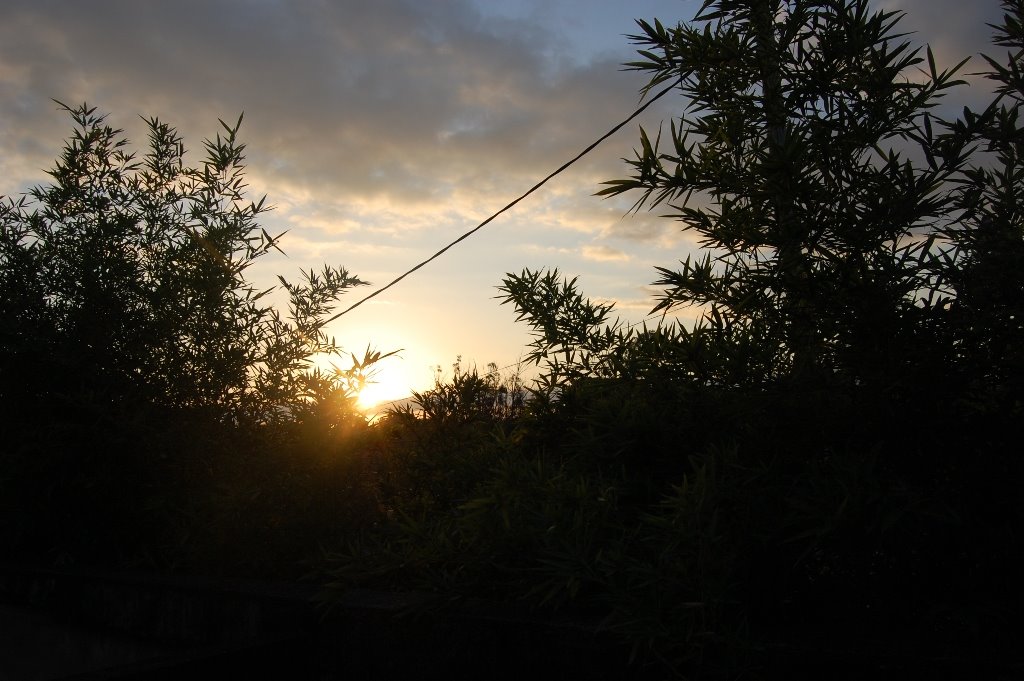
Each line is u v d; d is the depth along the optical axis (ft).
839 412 9.20
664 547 8.86
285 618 12.19
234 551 14.79
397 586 12.69
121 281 16.61
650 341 11.03
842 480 8.25
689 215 9.70
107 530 16.35
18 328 15.71
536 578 10.66
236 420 16.33
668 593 8.45
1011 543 8.37
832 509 8.29
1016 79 8.65
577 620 10.11
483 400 16.05
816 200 8.92
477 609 10.84
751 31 9.27
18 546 17.85
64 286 16.34
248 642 11.46
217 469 15.65
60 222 17.75
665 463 11.04
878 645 8.46
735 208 9.80
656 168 9.52
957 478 8.67
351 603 11.62
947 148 8.38
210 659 10.68
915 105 8.79
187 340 16.70
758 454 9.78
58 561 16.24
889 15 8.65
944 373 8.55
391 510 15.48
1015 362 8.54
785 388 9.27
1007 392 8.61
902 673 8.05
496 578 11.27
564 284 13.97
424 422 15.71
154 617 13.84
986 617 8.66
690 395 10.46
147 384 16.26
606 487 10.39
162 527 16.17
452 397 15.79
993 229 8.55
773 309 9.58
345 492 15.16
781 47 8.98
